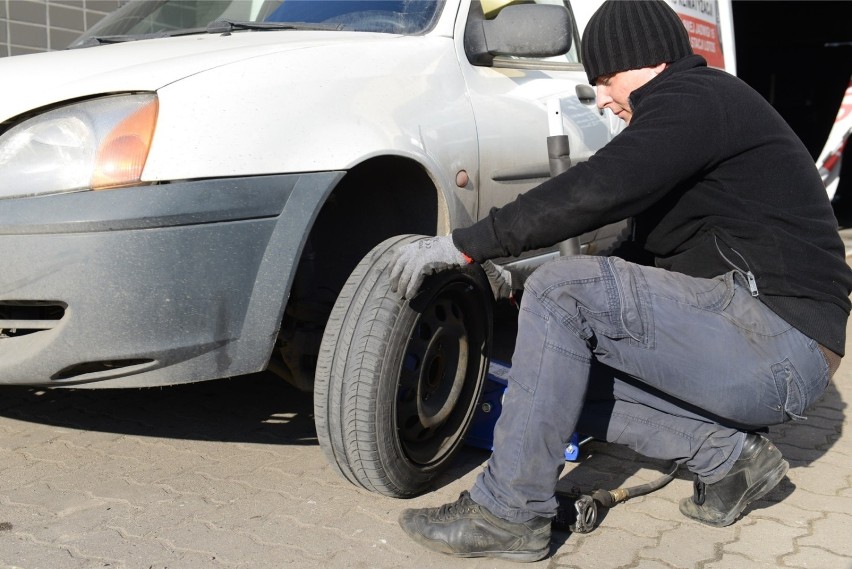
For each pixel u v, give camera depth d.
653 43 2.04
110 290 2.02
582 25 3.81
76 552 2.03
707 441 2.20
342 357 2.20
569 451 2.64
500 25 2.84
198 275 2.07
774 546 2.17
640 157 1.88
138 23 3.26
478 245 1.97
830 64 14.41
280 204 2.15
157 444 2.74
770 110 2.03
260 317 2.16
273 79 2.25
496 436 2.03
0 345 2.18
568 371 1.97
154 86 2.12
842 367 3.94
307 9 3.03
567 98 3.32
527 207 1.92
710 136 1.92
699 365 1.98
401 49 2.64
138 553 2.03
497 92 2.92
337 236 2.67
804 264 1.99
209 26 2.86
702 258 2.09
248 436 2.85
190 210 2.04
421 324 2.36
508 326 4.20
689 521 2.31
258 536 2.14
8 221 2.04
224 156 2.09
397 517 2.28
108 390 3.24
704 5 5.49
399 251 2.06
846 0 12.62
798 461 2.76
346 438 2.22
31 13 5.56
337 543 2.12
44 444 2.70
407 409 2.34
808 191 2.02
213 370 2.14
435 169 2.50
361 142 2.29
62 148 2.09
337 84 2.36
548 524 2.04
